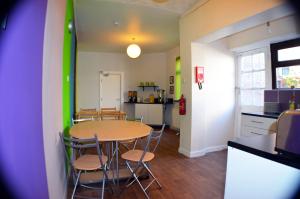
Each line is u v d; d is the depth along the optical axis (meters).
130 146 4.26
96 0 3.17
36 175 1.23
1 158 1.05
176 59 6.45
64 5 2.12
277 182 0.96
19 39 1.08
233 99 4.32
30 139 1.18
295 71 3.38
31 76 1.17
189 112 3.69
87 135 2.19
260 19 2.46
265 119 3.21
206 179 2.73
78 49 6.79
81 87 7.12
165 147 4.37
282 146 0.98
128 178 2.62
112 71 7.38
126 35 5.08
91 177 2.61
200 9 3.27
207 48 3.99
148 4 3.34
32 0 1.13
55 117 1.76
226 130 4.25
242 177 1.14
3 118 1.04
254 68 4.04
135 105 7.03
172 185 2.55
